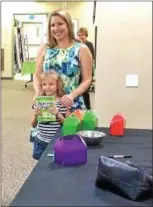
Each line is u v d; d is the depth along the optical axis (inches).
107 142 74.0
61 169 56.0
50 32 87.4
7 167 129.3
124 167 47.4
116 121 80.3
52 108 78.2
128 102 94.3
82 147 59.1
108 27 92.0
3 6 424.8
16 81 419.5
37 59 90.7
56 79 82.5
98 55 93.4
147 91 93.3
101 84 94.6
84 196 45.9
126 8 90.7
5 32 432.5
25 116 224.5
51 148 66.9
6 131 185.3
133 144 72.7
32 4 430.3
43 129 80.8
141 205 44.2
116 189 47.1
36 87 84.7
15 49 436.8
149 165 58.2
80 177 52.7
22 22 441.7
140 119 94.4
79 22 399.9
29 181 50.5
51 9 429.1
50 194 46.0
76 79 87.5
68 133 72.8
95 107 95.7
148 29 90.7
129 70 93.0
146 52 91.6
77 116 77.6
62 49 87.3
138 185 45.7
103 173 48.6
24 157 141.9
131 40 91.7
